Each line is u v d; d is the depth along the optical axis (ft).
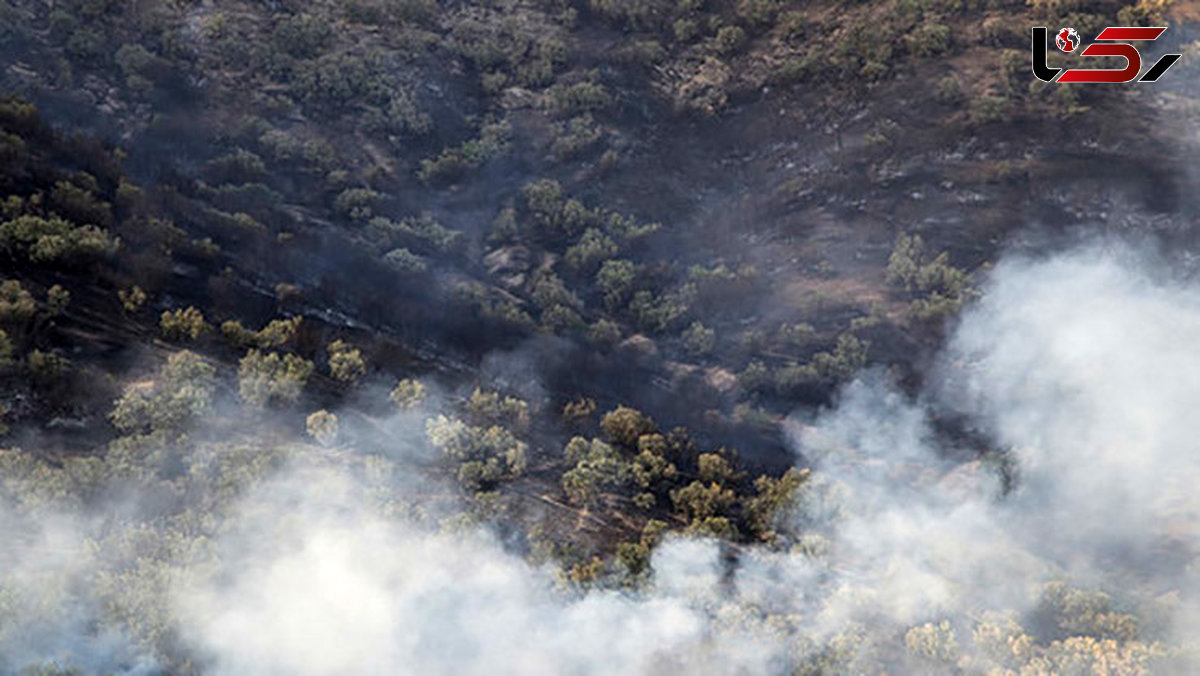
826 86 412.36
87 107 362.53
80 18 394.32
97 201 304.71
